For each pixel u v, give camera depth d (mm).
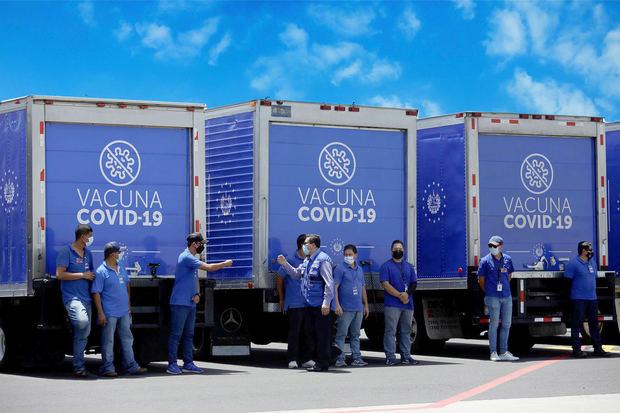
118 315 12078
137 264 12789
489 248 14461
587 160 15773
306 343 13383
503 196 15250
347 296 13477
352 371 12656
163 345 12914
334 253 14125
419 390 10258
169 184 13023
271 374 12281
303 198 13984
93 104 12625
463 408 8664
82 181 12539
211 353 14117
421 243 15773
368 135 14438
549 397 9523
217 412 8672
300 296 13250
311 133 14094
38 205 12195
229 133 14234
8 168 12625
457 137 15266
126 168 12805
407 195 14594
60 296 12227
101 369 12172
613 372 12133
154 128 12977
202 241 12594
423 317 15695
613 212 17156
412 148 14633
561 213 15555
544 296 15344
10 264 12477
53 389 10602
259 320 14375
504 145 15312
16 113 12500
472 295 14859
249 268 13758
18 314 12867
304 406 9031
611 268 17141
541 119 15461
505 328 14438
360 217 14312
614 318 15531
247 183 13883
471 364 13656
